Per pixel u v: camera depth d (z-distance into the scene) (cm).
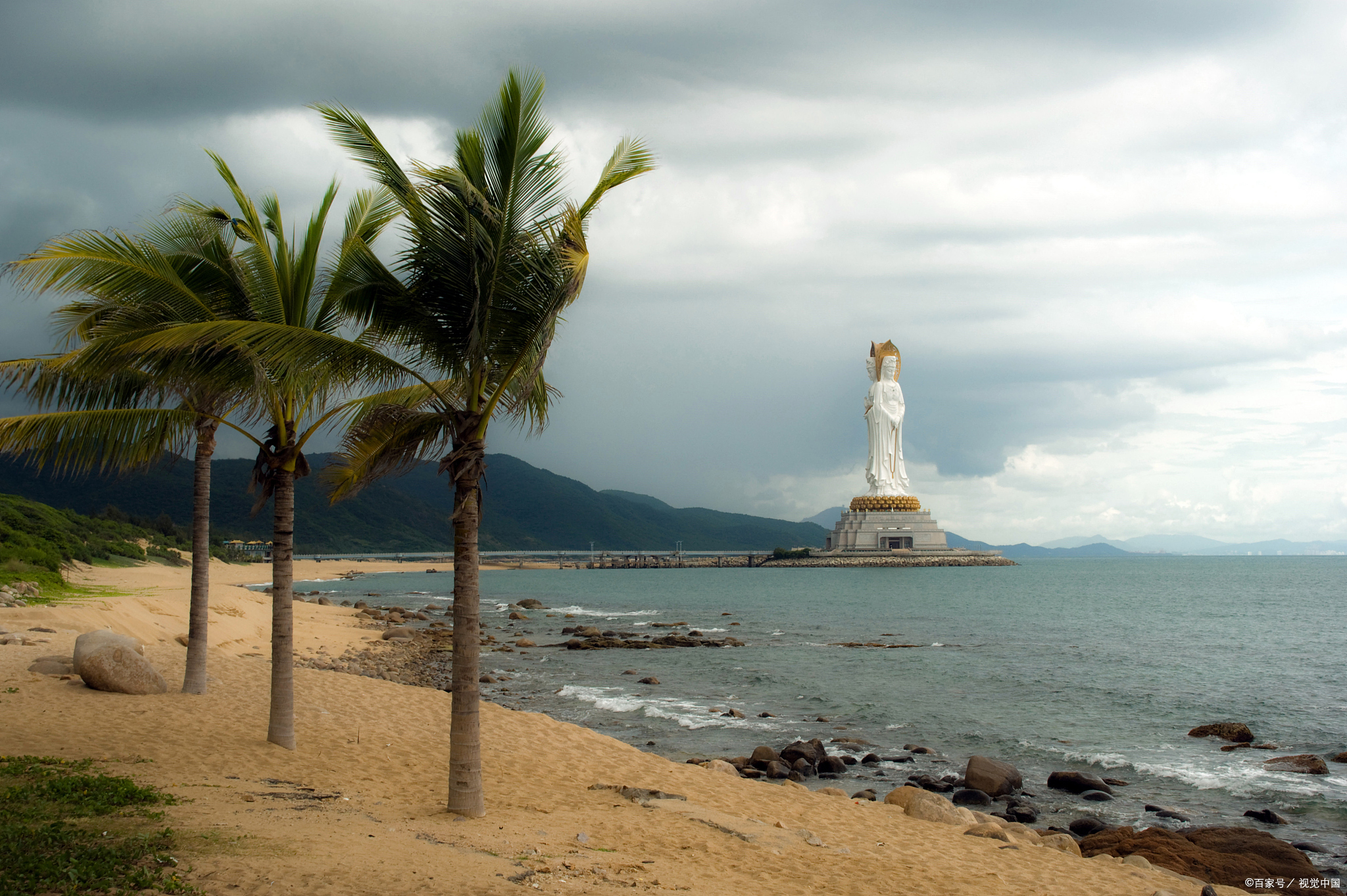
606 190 1099
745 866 1060
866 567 18925
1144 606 8544
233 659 2470
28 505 6344
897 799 1622
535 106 1060
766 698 3061
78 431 1319
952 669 3900
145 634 2792
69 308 1392
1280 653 4547
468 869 855
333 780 1285
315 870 780
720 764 1928
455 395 1204
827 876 1056
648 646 4750
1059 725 2628
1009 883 1102
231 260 1436
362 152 1069
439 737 1736
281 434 1449
